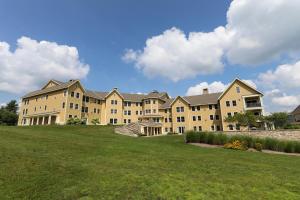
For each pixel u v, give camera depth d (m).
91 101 56.28
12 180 7.99
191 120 52.91
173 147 20.92
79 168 9.73
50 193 7.12
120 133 36.03
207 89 58.03
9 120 69.69
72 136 22.62
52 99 50.59
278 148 23.36
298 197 7.75
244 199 7.30
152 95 60.72
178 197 7.12
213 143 25.89
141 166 10.87
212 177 9.65
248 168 12.21
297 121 62.00
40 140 17.17
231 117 37.22
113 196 7.02
